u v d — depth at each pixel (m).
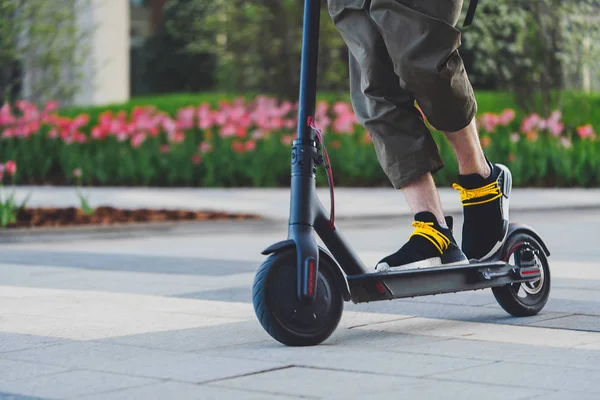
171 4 19.19
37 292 5.25
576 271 5.85
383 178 15.48
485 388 2.88
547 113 16.66
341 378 3.02
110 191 14.17
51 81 14.85
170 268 6.38
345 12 3.71
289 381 2.99
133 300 4.91
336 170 15.62
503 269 4.06
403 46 3.54
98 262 6.79
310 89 3.61
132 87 30.62
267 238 8.89
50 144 16.27
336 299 3.56
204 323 4.16
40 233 8.74
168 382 3.01
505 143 15.44
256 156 15.35
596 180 15.20
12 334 3.92
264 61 17.62
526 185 15.35
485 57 16.78
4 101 14.69
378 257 6.81
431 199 3.83
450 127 3.76
